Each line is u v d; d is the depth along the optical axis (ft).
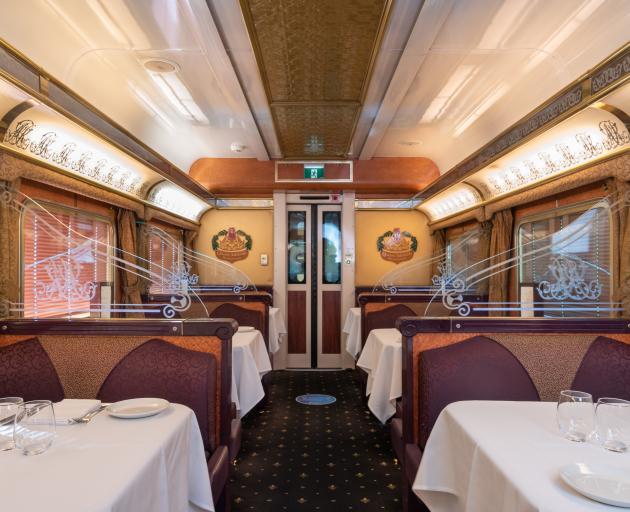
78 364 8.96
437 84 13.78
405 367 9.54
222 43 10.50
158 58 11.88
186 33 10.57
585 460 5.17
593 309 10.30
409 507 9.22
